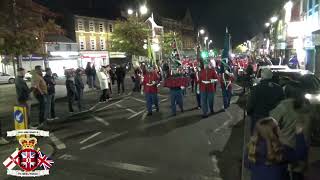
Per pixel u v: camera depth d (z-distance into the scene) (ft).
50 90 42.14
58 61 172.45
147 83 43.91
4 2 56.80
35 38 63.21
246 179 20.35
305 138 14.70
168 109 48.39
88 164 24.81
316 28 79.56
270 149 13.09
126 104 55.77
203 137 31.40
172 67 45.11
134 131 35.06
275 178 13.06
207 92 40.83
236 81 74.43
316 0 80.48
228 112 43.98
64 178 22.17
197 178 21.35
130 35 157.17
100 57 202.18
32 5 63.93
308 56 81.82
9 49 58.49
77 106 55.83
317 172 20.12
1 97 77.82
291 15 115.55
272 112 17.54
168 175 22.02
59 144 30.78
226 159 24.80
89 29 195.83
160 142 30.19
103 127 37.73
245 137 29.81
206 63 42.78
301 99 17.12
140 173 22.57
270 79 21.36
